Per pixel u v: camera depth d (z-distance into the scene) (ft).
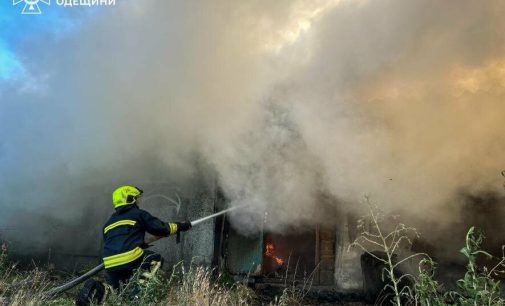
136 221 14.44
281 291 20.61
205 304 14.58
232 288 19.80
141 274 13.51
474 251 10.30
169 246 21.95
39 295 14.80
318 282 22.06
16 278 17.35
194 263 21.29
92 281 13.79
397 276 18.15
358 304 18.93
